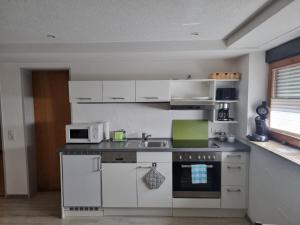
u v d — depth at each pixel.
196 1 1.52
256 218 2.48
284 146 2.31
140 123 3.34
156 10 1.67
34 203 3.24
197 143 2.99
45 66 3.25
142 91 2.95
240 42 2.29
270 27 1.82
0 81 3.25
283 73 2.49
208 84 3.26
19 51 2.60
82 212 2.85
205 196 2.73
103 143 3.04
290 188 1.84
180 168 2.71
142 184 2.74
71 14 1.74
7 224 2.71
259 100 2.76
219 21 1.92
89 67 3.27
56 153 3.65
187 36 2.38
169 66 3.25
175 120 3.32
